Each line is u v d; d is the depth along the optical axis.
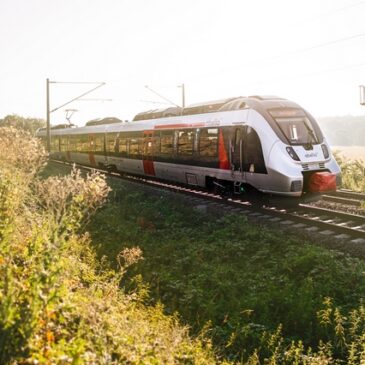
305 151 12.87
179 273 9.11
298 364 5.83
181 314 7.36
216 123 14.93
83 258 8.82
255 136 13.23
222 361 5.86
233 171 14.12
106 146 25.27
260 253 9.67
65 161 34.88
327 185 12.59
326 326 6.50
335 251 9.27
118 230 12.27
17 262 5.73
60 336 4.52
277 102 13.80
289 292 7.59
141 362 4.79
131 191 18.47
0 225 6.13
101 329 4.80
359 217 11.59
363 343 5.93
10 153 7.89
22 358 3.86
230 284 8.24
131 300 7.45
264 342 6.34
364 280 7.72
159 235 12.16
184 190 17.41
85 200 5.95
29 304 4.32
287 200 13.34
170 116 18.91
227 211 13.07
